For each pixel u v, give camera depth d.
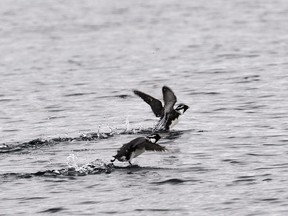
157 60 41.16
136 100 29.25
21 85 34.34
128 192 16.59
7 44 50.50
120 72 37.31
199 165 18.62
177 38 50.62
